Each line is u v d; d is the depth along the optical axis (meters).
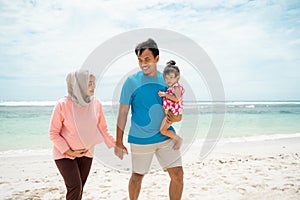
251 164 6.44
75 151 3.02
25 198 4.38
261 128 15.58
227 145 9.38
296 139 11.00
